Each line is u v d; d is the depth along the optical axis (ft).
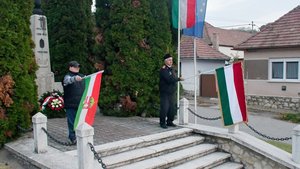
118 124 29.63
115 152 21.98
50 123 29.66
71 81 22.13
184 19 30.07
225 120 25.85
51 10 43.93
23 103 24.82
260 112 56.70
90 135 17.38
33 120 21.15
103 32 34.91
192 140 26.14
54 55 43.32
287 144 31.89
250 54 64.03
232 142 25.55
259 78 62.90
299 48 56.54
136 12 33.42
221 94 25.90
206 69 87.45
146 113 34.60
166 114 28.02
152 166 21.04
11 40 24.09
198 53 85.61
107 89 34.17
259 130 40.22
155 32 34.58
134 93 33.60
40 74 35.99
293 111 57.36
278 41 59.31
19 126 24.56
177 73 31.37
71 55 42.96
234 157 25.44
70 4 43.37
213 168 23.82
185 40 90.74
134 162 21.53
